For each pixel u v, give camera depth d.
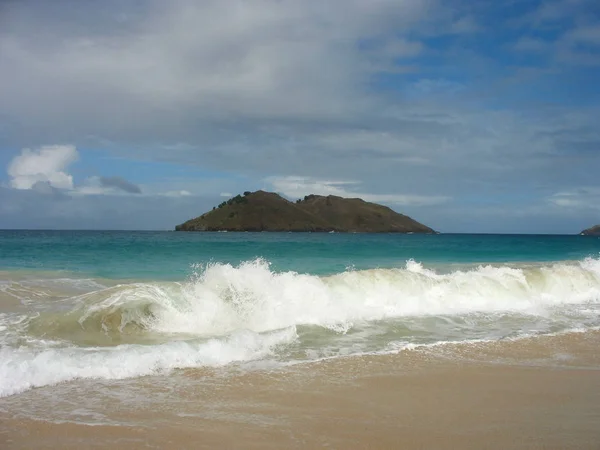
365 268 21.58
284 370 6.39
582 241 67.50
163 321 8.70
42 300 11.04
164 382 5.82
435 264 24.73
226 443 4.26
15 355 6.34
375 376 6.21
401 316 10.29
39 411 4.89
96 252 28.17
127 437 4.34
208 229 163.50
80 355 6.44
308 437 4.41
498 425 4.74
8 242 38.56
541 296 13.02
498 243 57.25
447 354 7.38
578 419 4.92
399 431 4.57
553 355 7.44
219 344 7.24
